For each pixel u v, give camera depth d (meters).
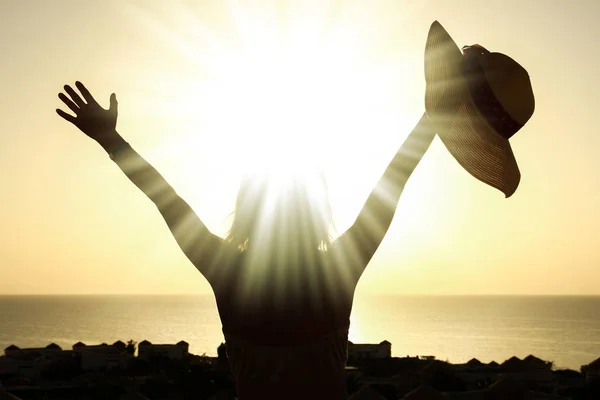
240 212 2.14
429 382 53.66
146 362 76.06
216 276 2.12
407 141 2.13
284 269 2.05
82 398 53.22
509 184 2.04
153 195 2.18
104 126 2.19
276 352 2.02
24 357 77.62
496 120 2.01
